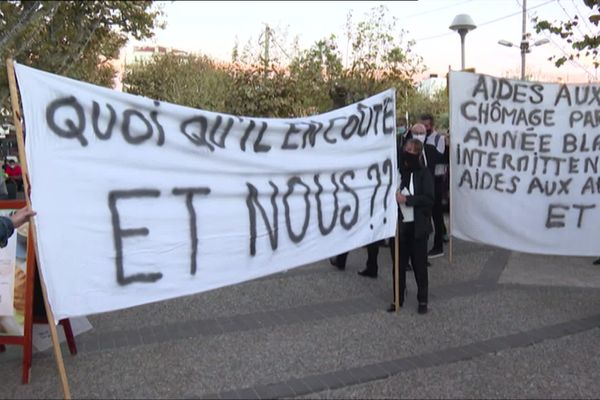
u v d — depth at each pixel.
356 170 5.22
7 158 21.94
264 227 4.56
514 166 6.90
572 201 6.82
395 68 15.77
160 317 5.41
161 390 3.90
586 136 6.76
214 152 4.23
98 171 3.65
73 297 3.57
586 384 4.02
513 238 7.00
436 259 7.83
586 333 5.02
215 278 4.26
